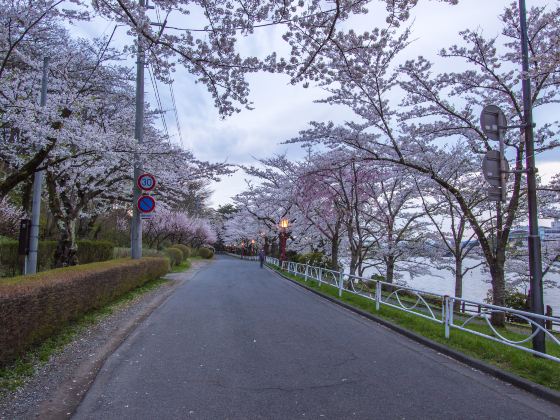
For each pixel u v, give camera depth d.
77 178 13.44
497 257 10.67
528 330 12.39
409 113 11.65
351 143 11.98
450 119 11.92
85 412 4.09
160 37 6.09
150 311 10.30
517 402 4.57
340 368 5.70
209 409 4.20
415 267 20.38
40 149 9.31
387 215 18.77
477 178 15.38
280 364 5.83
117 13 5.93
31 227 10.31
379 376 5.39
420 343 7.45
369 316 9.99
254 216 37.22
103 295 9.29
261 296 13.82
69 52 12.16
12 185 8.41
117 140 12.07
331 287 16.03
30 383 4.80
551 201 15.22
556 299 23.52
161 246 38.47
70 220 13.05
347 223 15.95
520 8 7.46
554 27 9.85
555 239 16.31
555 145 10.95
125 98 16.52
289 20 5.82
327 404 4.36
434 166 13.55
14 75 11.03
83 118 14.66
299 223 26.03
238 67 6.61
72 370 5.38
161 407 4.23
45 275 7.14
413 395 4.69
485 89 11.56
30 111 8.98
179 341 7.16
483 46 10.35
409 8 5.66
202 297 13.22
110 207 22.25
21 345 5.23
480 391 4.91
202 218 55.34
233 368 5.61
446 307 7.52
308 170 15.15
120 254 21.64
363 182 16.00
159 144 14.72
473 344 6.75
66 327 7.34
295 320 9.39
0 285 5.37
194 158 14.95
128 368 5.56
